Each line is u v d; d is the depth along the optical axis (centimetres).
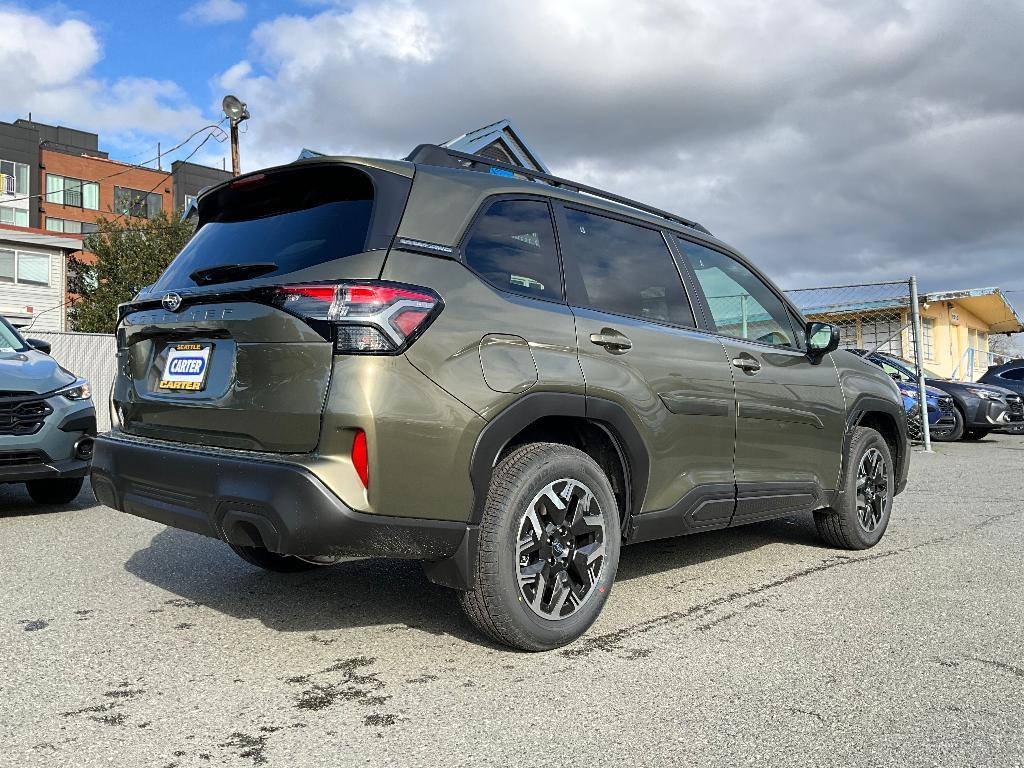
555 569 305
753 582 410
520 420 292
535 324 306
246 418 277
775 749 227
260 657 294
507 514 288
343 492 256
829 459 461
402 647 306
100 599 366
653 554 472
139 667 283
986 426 1358
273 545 257
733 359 395
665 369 352
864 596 386
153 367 321
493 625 292
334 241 283
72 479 605
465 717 245
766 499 409
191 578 403
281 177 312
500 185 324
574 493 314
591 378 317
